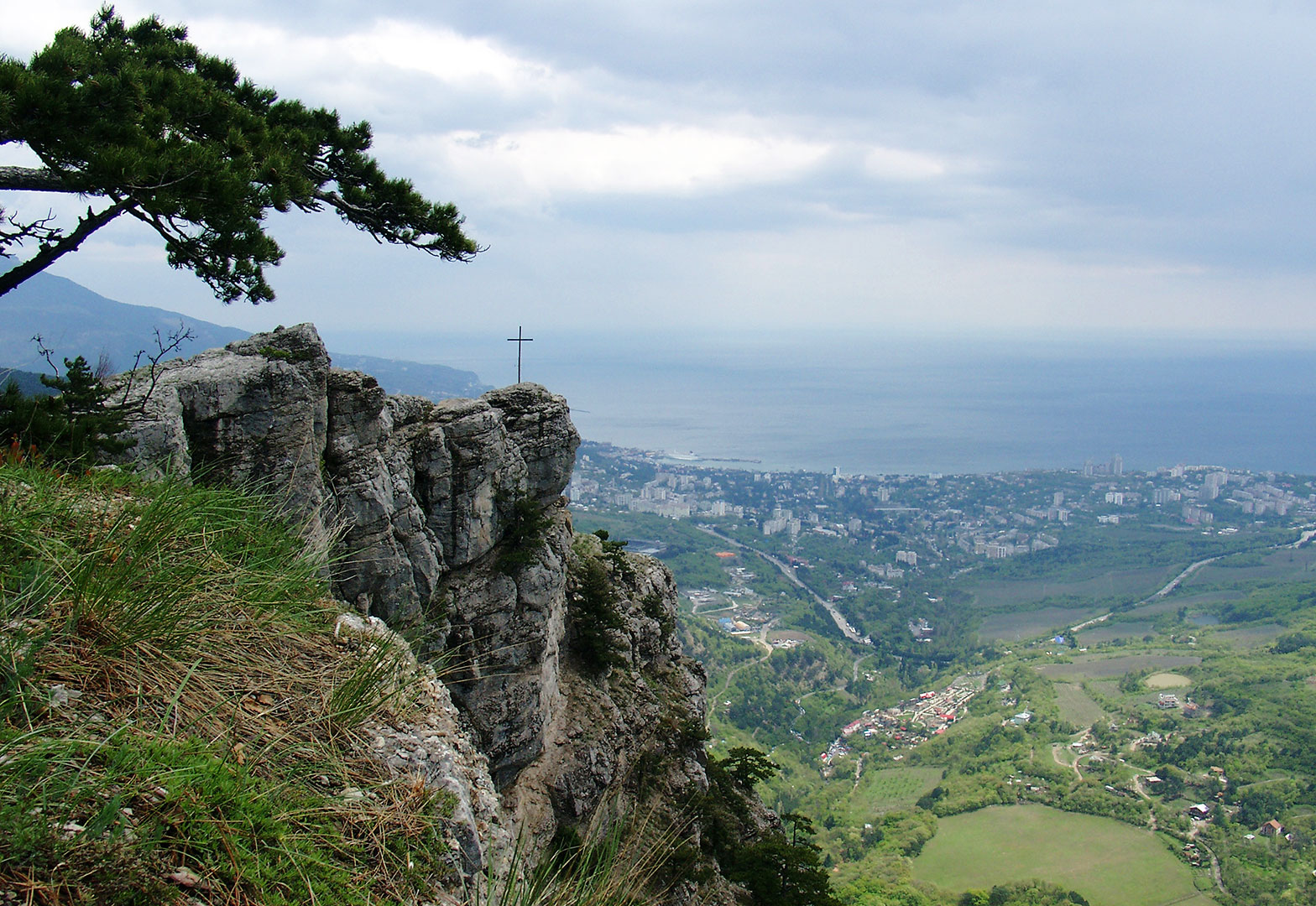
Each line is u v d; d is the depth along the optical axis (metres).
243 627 6.13
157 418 15.12
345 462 21.97
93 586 5.24
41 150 12.96
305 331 19.59
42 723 4.27
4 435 12.00
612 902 5.43
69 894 3.40
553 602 28.38
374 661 6.09
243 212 14.26
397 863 4.63
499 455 27.47
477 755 6.38
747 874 26.91
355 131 19.88
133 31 18.78
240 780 4.39
